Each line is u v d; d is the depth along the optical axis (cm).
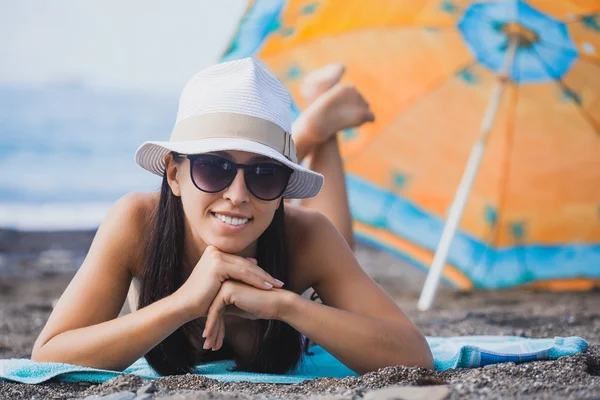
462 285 550
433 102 528
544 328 411
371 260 973
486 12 489
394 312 264
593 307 519
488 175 544
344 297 268
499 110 531
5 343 416
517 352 287
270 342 270
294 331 273
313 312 246
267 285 244
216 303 242
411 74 520
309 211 280
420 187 545
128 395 218
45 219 1271
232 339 282
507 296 598
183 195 244
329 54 491
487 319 461
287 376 268
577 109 518
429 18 500
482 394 202
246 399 210
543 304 545
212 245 244
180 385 241
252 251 261
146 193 274
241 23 462
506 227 550
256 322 272
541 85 519
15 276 774
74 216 1316
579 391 204
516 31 495
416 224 545
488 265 551
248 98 240
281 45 472
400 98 524
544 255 551
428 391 204
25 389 239
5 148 1903
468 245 550
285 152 244
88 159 1889
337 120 347
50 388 240
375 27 496
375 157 537
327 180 348
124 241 259
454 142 536
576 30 478
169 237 254
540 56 508
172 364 270
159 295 257
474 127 533
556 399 194
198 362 288
